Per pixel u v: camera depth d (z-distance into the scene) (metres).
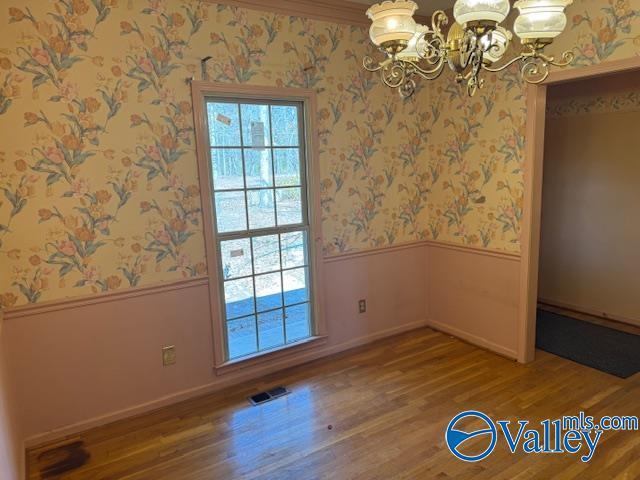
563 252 4.43
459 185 3.61
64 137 2.40
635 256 3.90
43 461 2.35
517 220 3.19
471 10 1.37
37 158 2.34
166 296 2.80
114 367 2.68
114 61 2.48
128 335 2.70
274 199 3.16
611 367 3.16
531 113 2.99
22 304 2.39
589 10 2.62
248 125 2.99
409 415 2.65
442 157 3.73
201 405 2.86
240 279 3.10
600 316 4.19
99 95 2.46
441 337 3.83
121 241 2.62
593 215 4.15
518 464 2.19
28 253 2.38
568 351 3.45
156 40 2.58
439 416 2.63
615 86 3.85
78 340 2.56
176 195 2.75
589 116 4.07
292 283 3.34
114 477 2.21
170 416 2.74
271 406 2.81
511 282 3.29
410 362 3.36
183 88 2.70
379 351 3.58
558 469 2.15
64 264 2.47
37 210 2.38
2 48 2.21
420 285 4.02
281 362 3.32
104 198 2.54
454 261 3.75
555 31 1.51
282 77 3.04
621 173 3.91
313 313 3.45
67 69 2.37
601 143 4.02
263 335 3.25
